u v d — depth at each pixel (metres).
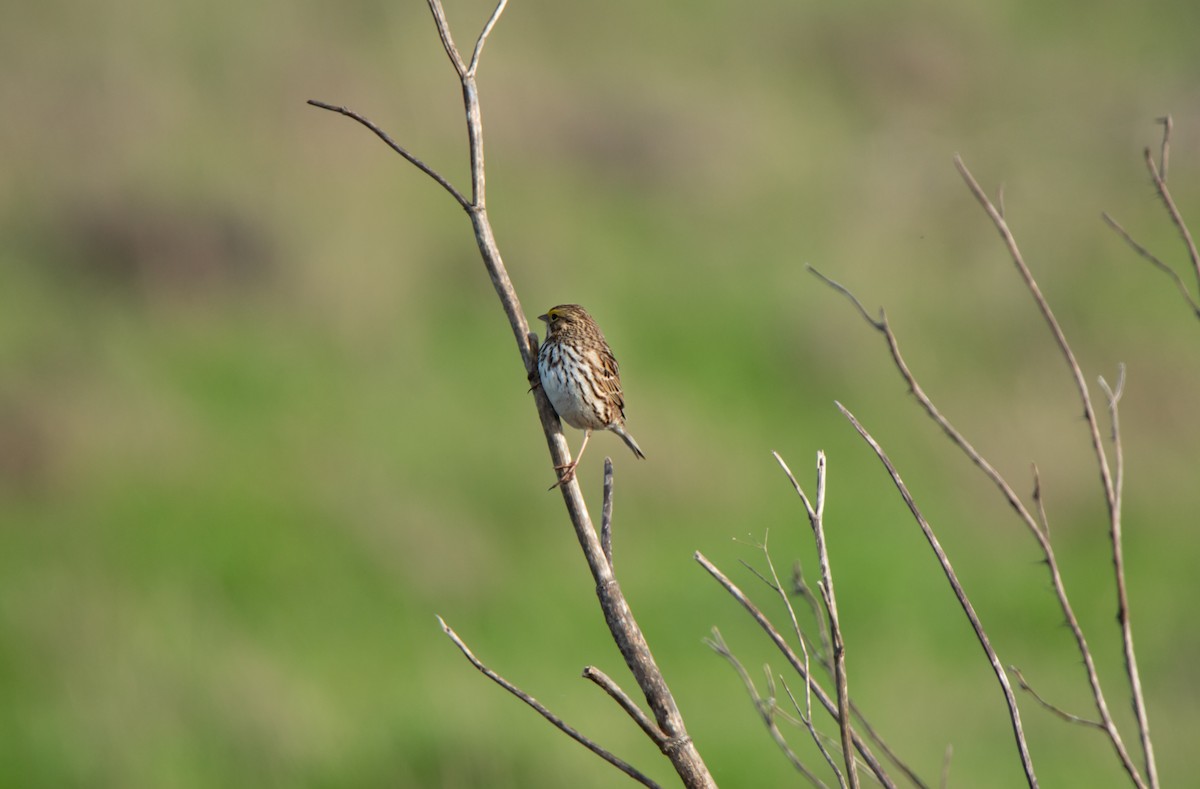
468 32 25.23
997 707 12.83
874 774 4.34
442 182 4.86
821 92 26.39
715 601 14.10
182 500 15.33
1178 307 19.86
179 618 13.55
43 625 13.25
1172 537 15.48
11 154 21.34
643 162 22.95
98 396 16.83
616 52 26.28
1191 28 29.92
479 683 12.84
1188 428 16.98
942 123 25.77
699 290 19.78
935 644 13.96
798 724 4.73
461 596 14.14
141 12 24.52
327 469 15.90
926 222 21.81
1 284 19.08
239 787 11.62
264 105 22.86
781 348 18.50
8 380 16.75
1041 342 18.53
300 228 20.20
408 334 18.50
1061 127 25.38
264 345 18.12
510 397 17.36
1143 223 22.30
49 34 23.94
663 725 4.18
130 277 19.39
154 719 12.12
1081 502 15.84
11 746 11.85
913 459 16.56
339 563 14.50
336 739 12.03
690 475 15.58
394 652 13.38
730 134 24.14
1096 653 13.87
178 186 20.61
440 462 16.08
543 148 22.97
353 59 24.08
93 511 15.05
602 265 20.25
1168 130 4.35
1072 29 29.89
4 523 14.87
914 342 18.38
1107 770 11.94
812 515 4.01
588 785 11.52
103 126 22.09
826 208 22.20
